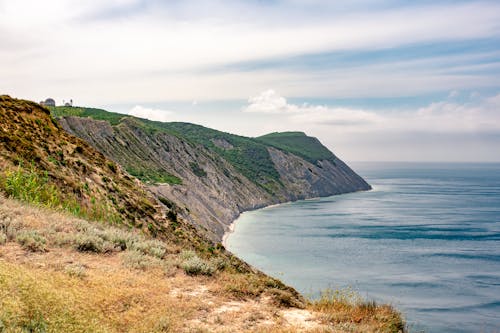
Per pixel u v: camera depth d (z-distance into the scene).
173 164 169.00
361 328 10.53
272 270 87.00
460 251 108.00
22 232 13.98
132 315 9.75
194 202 135.88
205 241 38.78
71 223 17.61
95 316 9.14
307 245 114.88
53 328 8.02
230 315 10.66
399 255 102.75
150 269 13.71
